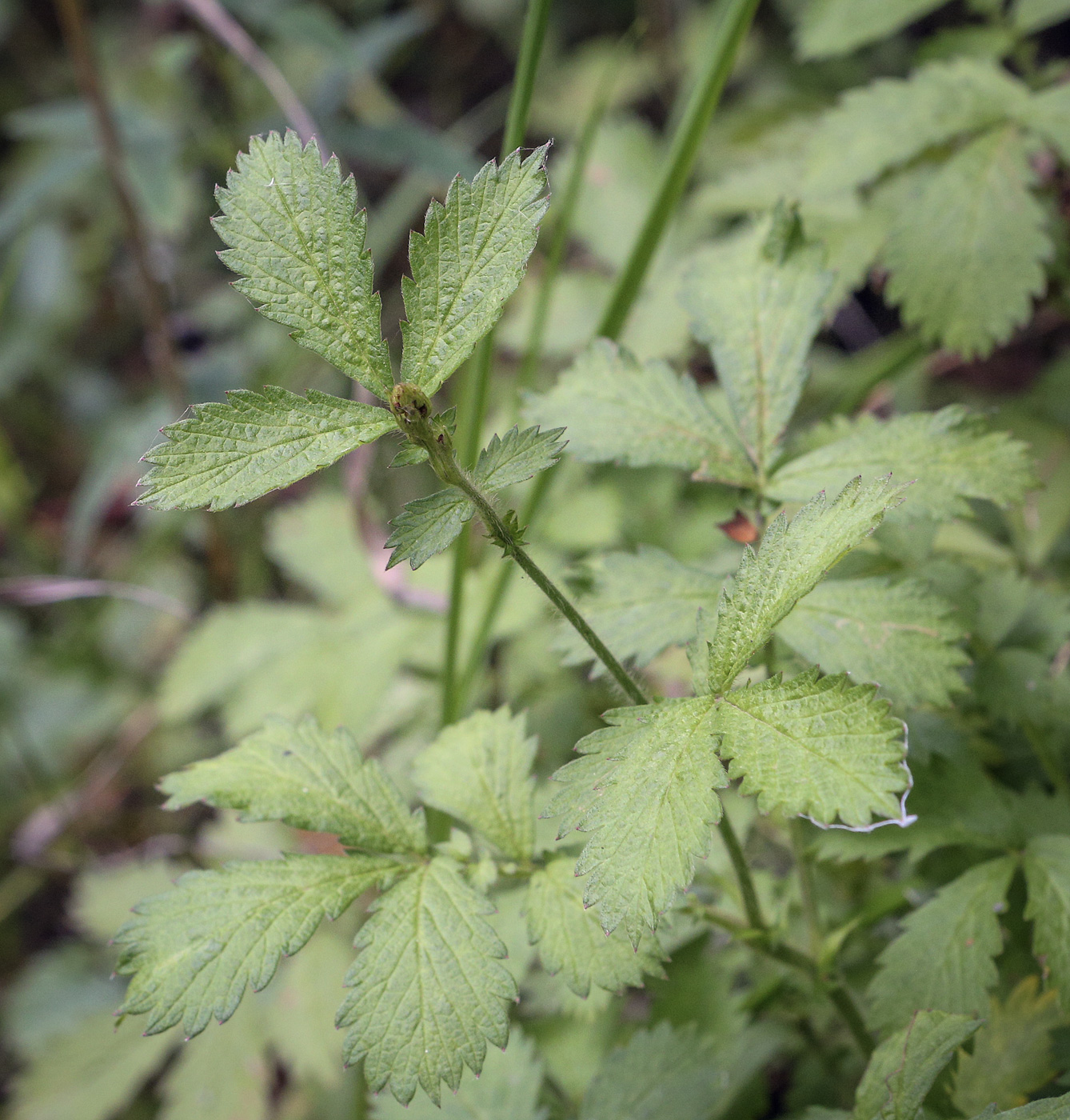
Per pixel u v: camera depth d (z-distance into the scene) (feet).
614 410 1.20
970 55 1.64
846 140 1.49
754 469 1.18
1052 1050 1.17
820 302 1.19
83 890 1.86
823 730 0.93
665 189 1.42
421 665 1.76
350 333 0.95
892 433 1.17
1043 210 1.40
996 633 1.29
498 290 0.95
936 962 1.13
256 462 0.94
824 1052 1.35
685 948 1.38
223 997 1.00
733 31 1.37
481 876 1.07
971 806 1.20
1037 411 1.75
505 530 0.94
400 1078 0.97
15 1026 1.97
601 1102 1.23
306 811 1.07
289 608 1.88
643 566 1.18
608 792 0.95
